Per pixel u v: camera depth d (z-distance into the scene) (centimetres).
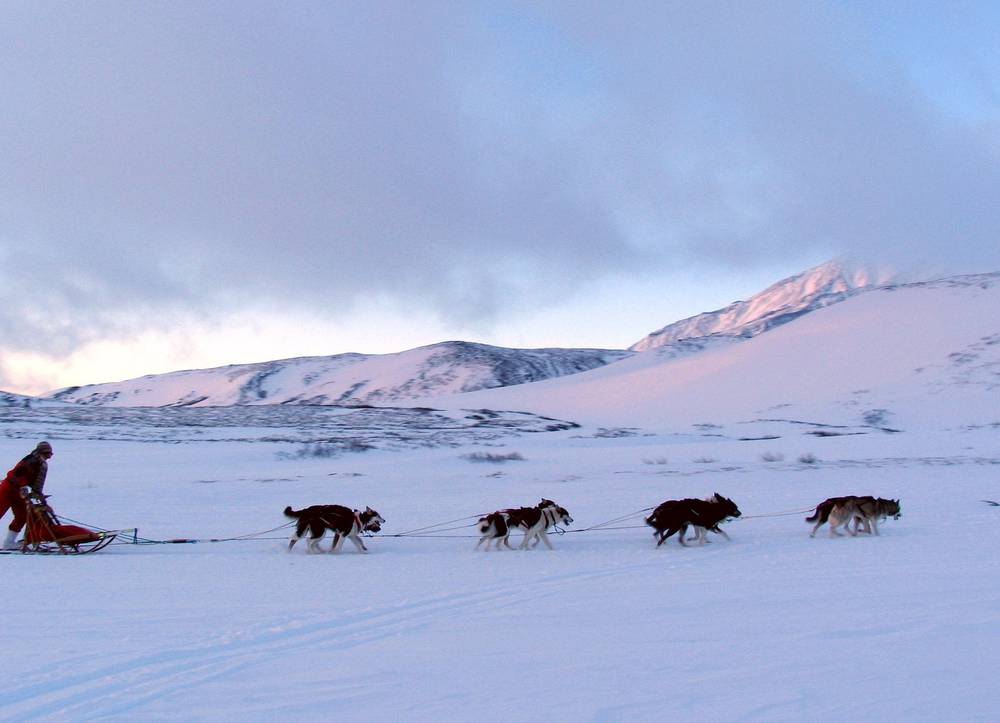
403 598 941
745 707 538
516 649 702
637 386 11631
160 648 709
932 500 2017
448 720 527
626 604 891
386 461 4150
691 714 527
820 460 3869
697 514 1409
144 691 592
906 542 1365
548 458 4334
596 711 538
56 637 748
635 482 2803
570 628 780
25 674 627
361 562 1268
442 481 2945
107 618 831
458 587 1016
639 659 660
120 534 1622
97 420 6384
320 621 818
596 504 2145
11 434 4962
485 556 1341
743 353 12194
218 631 775
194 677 625
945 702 540
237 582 1065
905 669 615
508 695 575
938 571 1056
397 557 1334
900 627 748
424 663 661
